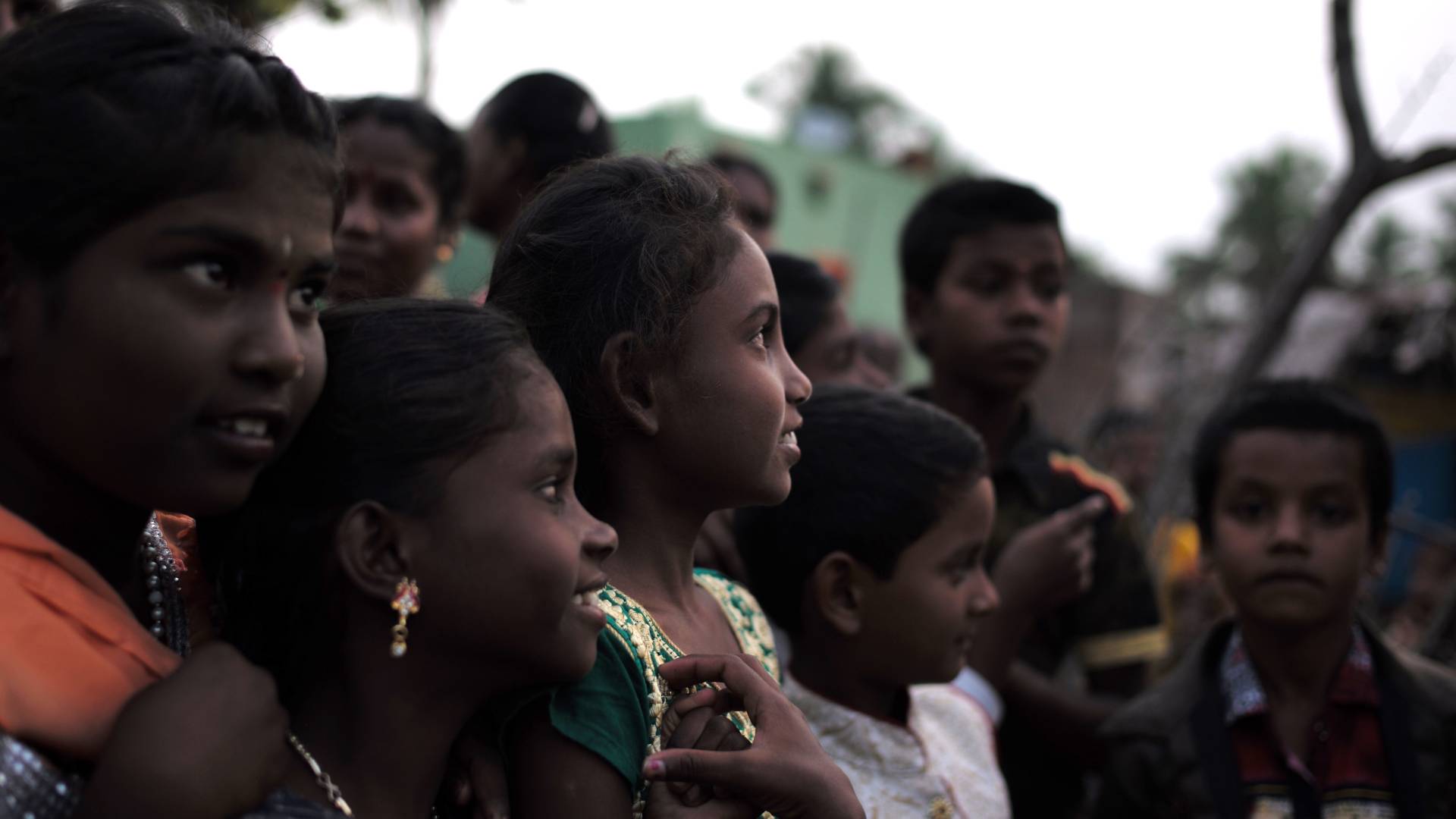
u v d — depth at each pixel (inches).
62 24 43.0
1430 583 210.4
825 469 74.7
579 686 53.3
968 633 76.0
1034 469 119.3
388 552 47.1
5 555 42.6
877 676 75.2
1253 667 97.0
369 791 48.6
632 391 56.8
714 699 56.4
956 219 120.3
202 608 54.3
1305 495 92.5
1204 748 94.9
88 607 43.9
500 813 51.3
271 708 43.3
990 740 88.7
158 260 40.3
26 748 40.3
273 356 41.7
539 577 47.3
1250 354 169.9
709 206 58.7
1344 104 164.6
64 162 39.5
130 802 39.0
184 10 46.8
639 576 58.9
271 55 45.1
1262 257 1173.7
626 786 53.2
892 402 78.4
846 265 748.0
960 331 119.0
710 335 56.3
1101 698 113.9
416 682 48.6
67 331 40.3
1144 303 882.8
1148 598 119.5
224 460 42.1
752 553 77.9
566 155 137.9
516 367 49.2
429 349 48.7
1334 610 92.3
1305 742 94.3
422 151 125.3
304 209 43.3
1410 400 488.7
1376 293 490.0
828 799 53.2
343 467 47.1
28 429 42.4
